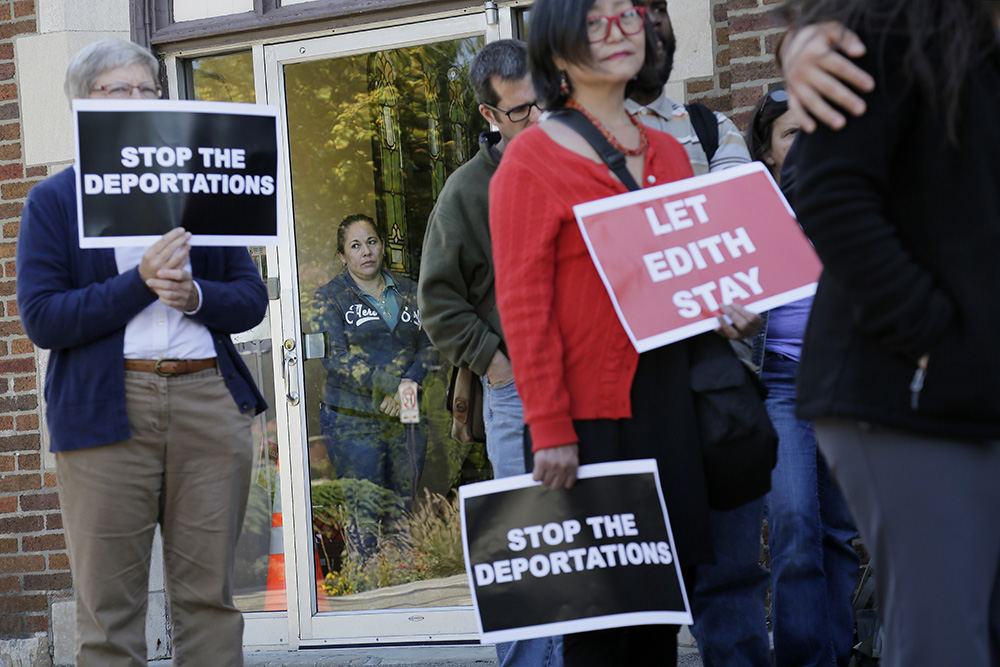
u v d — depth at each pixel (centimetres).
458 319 348
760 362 331
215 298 318
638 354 249
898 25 179
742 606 319
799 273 253
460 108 504
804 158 187
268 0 510
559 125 257
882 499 187
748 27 435
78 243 314
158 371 309
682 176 265
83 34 520
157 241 303
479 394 361
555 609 251
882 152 180
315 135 520
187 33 516
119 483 306
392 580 511
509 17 488
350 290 520
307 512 516
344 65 516
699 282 248
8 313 525
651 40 272
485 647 492
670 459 248
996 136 178
